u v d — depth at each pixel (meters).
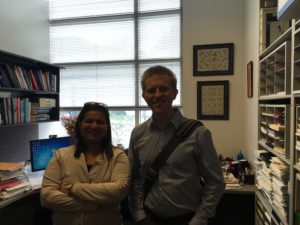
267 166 2.07
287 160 1.59
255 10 2.60
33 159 2.66
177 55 4.08
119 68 4.29
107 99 4.35
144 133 1.45
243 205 2.82
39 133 4.09
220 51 3.40
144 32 4.18
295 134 1.46
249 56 2.97
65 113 4.43
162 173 1.35
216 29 3.44
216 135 3.44
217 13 3.43
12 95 3.36
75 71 4.43
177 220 1.35
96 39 4.35
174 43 4.09
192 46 3.49
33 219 2.85
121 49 4.28
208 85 3.43
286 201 1.64
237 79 3.37
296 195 1.48
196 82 3.48
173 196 1.33
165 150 1.34
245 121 3.22
